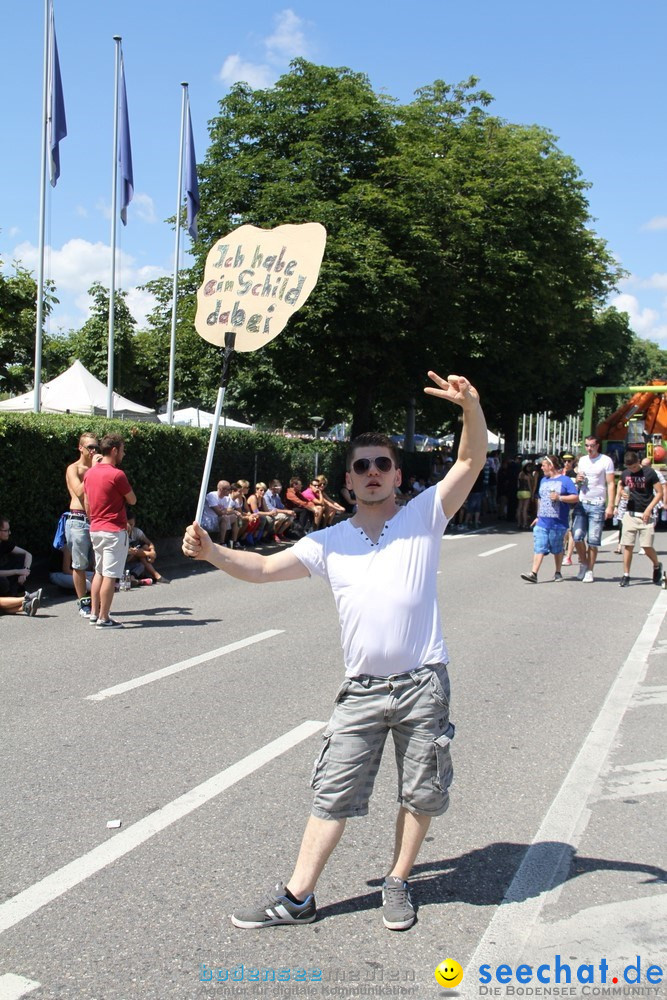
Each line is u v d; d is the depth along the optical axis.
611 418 24.95
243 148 22.28
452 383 3.28
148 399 45.47
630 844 4.12
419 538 3.31
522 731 5.78
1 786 4.66
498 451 31.27
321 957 3.16
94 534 8.94
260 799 4.53
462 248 23.42
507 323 25.23
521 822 4.35
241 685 6.71
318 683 6.79
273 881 3.68
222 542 15.90
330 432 49.91
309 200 20.44
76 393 22.69
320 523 19.45
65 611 9.95
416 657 3.26
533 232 25.45
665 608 10.68
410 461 29.50
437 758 3.25
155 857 3.88
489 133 26.17
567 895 3.63
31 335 32.09
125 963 3.10
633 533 12.44
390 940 3.28
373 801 4.59
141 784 4.71
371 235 20.23
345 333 21.33
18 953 3.15
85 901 3.51
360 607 3.25
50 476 12.17
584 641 8.70
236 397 31.17
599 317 36.31
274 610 10.14
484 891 3.65
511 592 11.83
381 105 21.88
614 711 6.26
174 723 5.75
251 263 3.68
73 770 4.90
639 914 3.49
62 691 6.51
